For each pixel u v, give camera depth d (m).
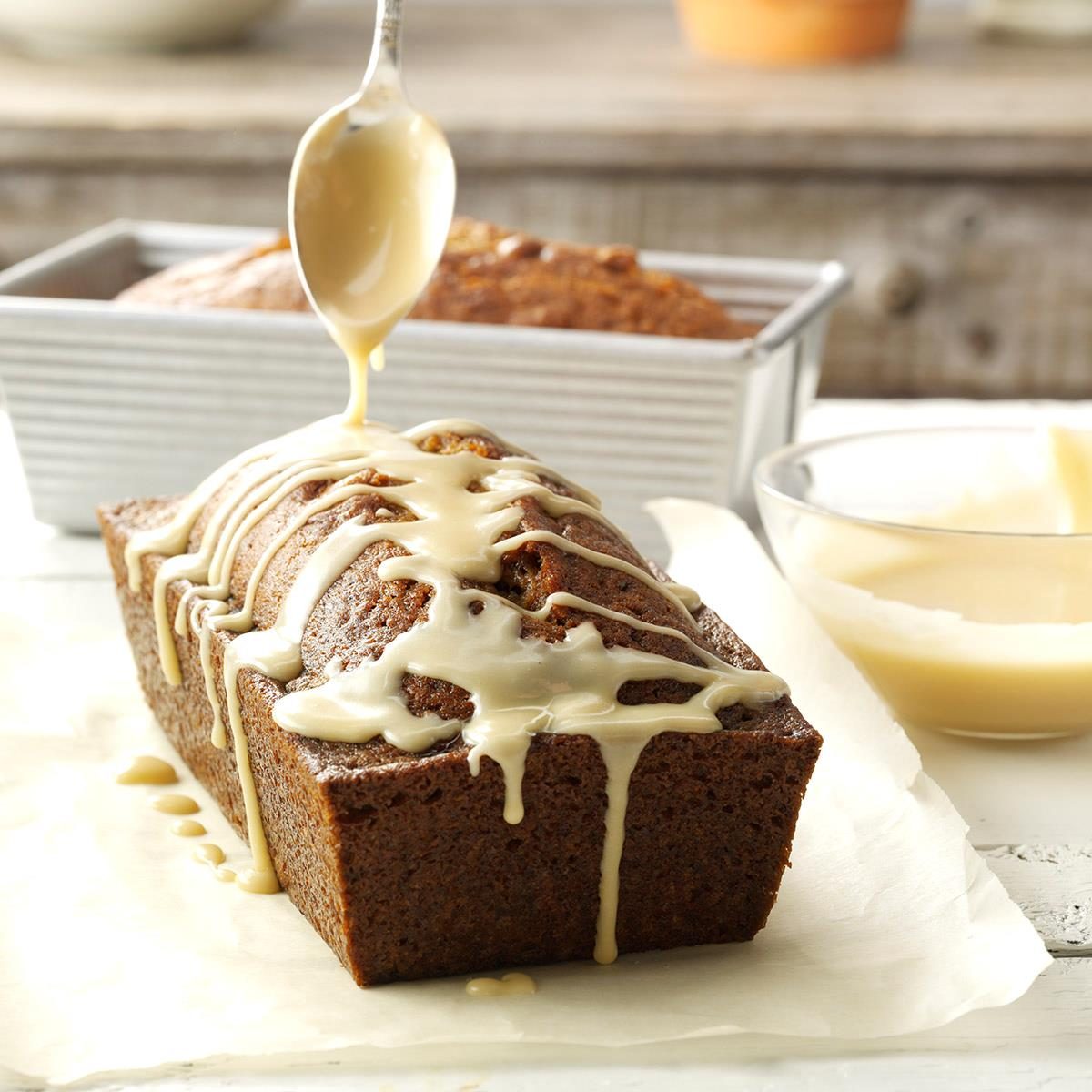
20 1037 0.67
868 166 1.34
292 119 1.31
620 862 0.71
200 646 0.75
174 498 0.84
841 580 0.81
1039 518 0.85
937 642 0.79
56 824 0.76
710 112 1.35
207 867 0.75
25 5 1.48
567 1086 0.67
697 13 1.58
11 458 1.05
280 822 0.73
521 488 0.75
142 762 0.79
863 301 1.41
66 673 0.85
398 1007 0.69
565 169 1.35
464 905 0.70
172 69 1.49
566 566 0.73
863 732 0.78
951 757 0.81
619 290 0.97
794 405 0.97
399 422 0.93
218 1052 0.67
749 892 0.71
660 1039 0.68
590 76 1.48
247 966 0.70
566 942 0.71
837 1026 0.68
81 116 1.31
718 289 1.04
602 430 0.93
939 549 0.79
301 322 0.92
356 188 0.78
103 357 0.94
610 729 0.69
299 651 0.73
